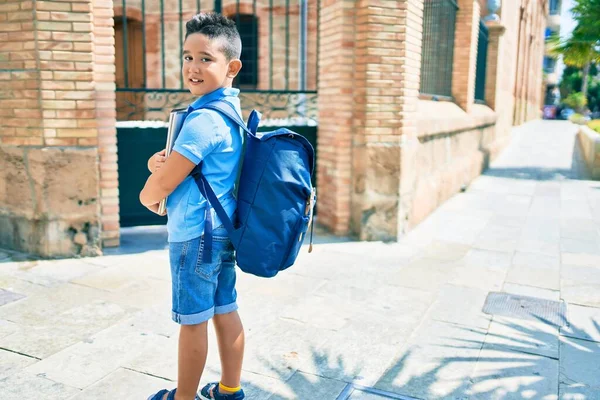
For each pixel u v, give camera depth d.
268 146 2.26
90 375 3.01
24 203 5.05
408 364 3.20
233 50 2.28
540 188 9.79
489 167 12.62
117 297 4.16
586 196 9.02
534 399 2.85
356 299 4.22
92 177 5.04
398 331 3.66
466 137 10.02
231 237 2.24
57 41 4.80
